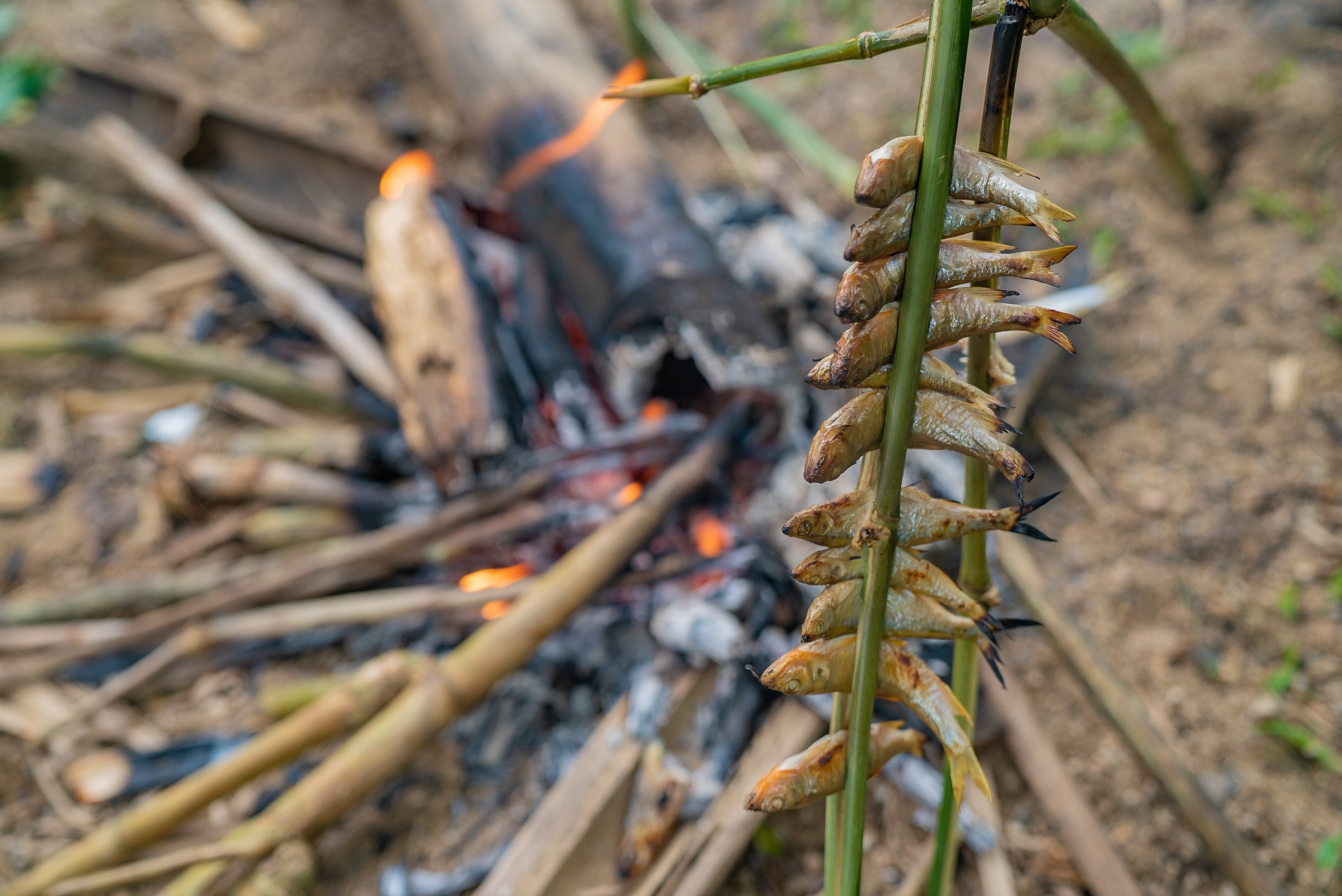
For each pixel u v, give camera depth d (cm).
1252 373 217
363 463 215
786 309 207
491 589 179
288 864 145
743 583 174
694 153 290
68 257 276
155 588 193
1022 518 71
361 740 153
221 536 206
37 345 230
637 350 190
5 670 184
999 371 84
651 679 170
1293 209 237
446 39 260
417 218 219
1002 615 185
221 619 185
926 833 161
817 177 277
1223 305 228
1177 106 257
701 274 193
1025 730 167
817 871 159
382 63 329
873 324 64
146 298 259
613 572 169
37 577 207
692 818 159
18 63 274
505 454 195
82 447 231
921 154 61
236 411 236
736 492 191
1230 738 170
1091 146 260
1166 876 156
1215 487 202
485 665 158
